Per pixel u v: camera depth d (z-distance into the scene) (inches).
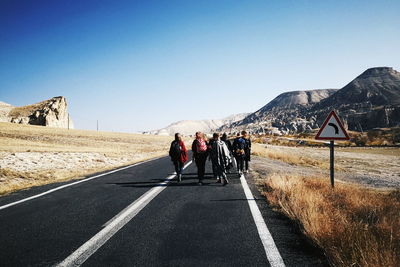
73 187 343.6
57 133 2608.3
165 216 214.1
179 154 375.2
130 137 3070.9
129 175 448.5
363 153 1660.9
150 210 232.1
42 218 211.9
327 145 2657.5
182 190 319.0
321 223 167.3
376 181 547.5
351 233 150.4
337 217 186.7
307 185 320.2
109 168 561.9
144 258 140.7
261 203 252.7
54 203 260.5
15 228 189.3
